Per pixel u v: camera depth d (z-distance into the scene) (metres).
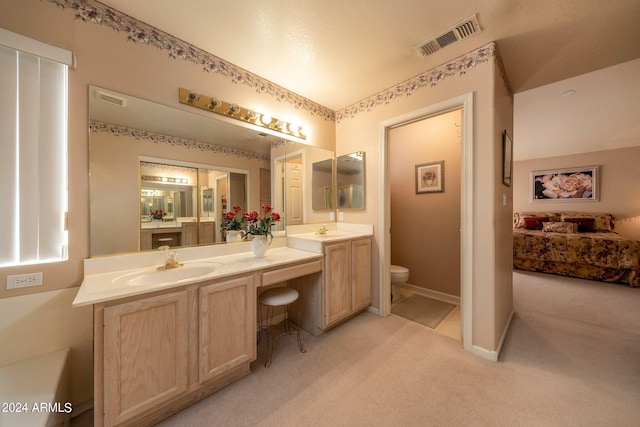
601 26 1.60
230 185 2.06
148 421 1.27
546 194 5.71
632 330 2.22
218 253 1.96
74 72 1.36
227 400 1.44
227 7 1.45
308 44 1.79
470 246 1.89
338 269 2.24
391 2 1.42
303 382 1.58
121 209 1.53
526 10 1.47
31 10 1.24
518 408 1.35
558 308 2.73
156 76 1.64
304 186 2.64
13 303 1.22
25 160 1.26
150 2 1.42
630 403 1.37
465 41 1.77
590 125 3.82
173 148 1.74
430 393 1.47
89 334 1.39
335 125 2.98
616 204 4.98
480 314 1.86
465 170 1.92
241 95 2.08
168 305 1.27
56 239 1.33
